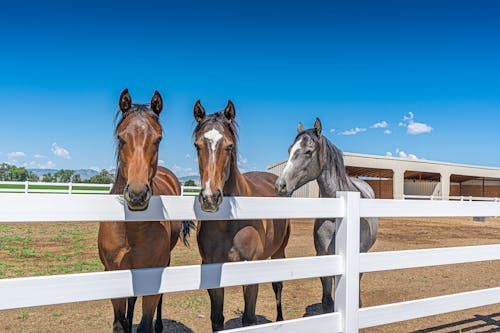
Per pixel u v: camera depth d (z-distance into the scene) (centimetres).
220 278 249
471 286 666
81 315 486
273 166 2655
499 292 382
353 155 2552
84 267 726
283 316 497
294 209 277
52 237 1101
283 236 446
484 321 473
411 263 323
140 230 288
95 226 1406
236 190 346
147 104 297
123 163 259
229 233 337
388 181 3569
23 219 195
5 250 874
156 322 423
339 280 296
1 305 188
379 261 308
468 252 356
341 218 296
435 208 341
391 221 2003
